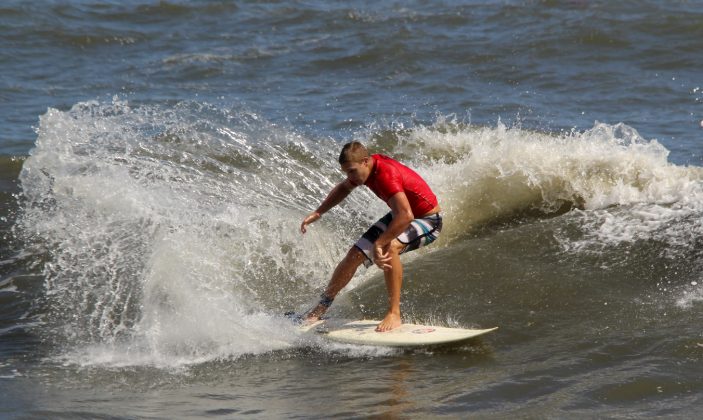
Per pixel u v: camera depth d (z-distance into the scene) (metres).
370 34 68.12
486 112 48.78
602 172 30.80
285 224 29.62
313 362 21.19
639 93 51.44
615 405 17.36
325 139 39.44
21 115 49.59
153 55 66.25
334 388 19.28
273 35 71.00
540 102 50.56
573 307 23.11
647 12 67.19
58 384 20.02
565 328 21.95
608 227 27.64
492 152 32.84
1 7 74.44
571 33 63.53
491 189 31.19
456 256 26.89
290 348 22.20
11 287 26.78
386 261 21.55
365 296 25.31
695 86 52.31
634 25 64.31
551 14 69.38
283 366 20.98
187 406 18.33
